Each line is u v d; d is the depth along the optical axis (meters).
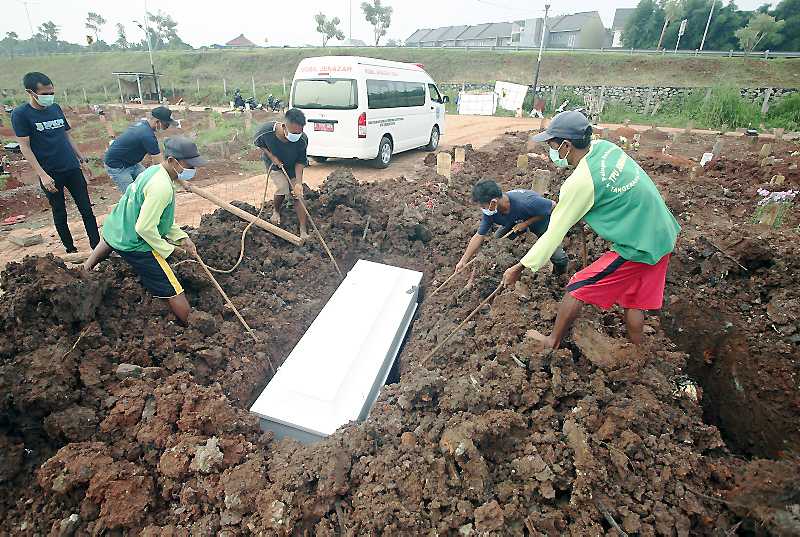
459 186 8.31
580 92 28.39
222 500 2.54
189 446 2.74
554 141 3.02
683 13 39.47
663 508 2.50
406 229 5.82
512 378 3.14
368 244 5.74
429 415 3.04
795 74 26.19
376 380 3.59
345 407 3.27
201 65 45.72
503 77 33.12
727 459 2.96
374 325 4.09
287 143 5.25
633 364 3.27
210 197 4.61
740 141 15.07
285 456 2.84
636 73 29.36
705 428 3.05
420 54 38.31
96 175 9.98
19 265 3.52
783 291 4.89
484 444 2.76
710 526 2.51
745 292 5.09
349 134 9.95
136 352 3.47
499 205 4.14
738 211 7.34
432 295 4.82
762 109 20.22
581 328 3.51
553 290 4.39
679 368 3.79
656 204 2.85
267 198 8.29
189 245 4.05
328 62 9.86
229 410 3.05
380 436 2.93
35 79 4.75
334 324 4.06
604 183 2.79
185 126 19.50
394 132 11.08
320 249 5.50
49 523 2.48
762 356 4.37
